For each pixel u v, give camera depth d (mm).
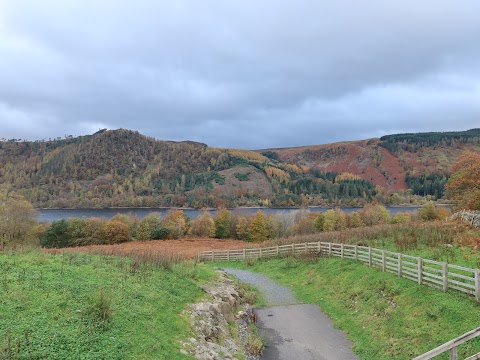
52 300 11891
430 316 14680
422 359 9531
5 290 11875
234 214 97125
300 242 39062
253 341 15586
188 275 20203
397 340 14508
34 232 60125
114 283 14875
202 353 11992
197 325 14102
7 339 9234
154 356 10555
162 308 14133
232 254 41531
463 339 9875
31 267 14844
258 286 27250
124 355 10016
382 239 28391
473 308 13883
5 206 55406
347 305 19969
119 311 12359
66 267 15750
